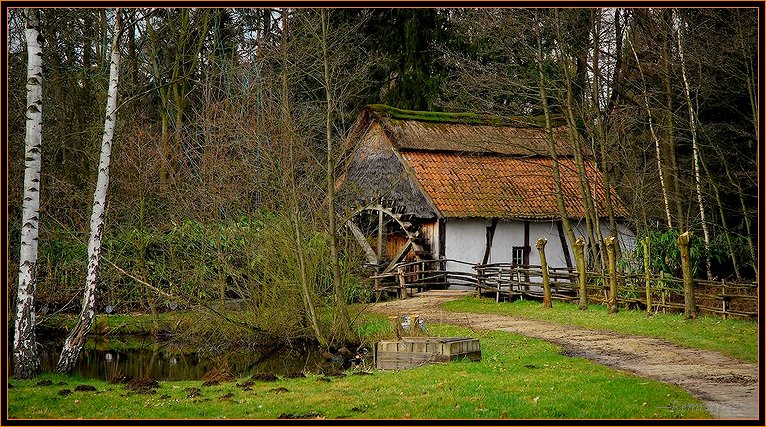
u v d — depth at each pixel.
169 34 29.33
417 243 28.05
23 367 13.74
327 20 21.22
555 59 25.08
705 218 26.80
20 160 22.84
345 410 10.73
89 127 26.08
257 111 21.27
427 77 36.22
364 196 29.47
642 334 17.30
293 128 19.62
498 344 16.31
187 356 18.42
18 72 24.22
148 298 21.31
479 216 28.25
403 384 12.33
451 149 30.19
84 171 26.77
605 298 21.81
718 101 27.27
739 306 20.83
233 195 20.75
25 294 13.81
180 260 22.25
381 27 36.81
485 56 34.97
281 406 11.12
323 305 19.72
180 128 27.58
